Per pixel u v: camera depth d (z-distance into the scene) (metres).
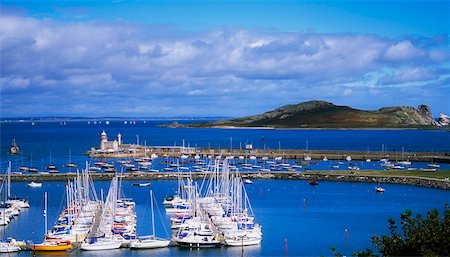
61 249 108.06
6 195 179.25
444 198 173.12
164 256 105.56
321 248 111.00
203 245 111.00
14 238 117.81
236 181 166.38
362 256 56.25
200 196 184.50
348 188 196.88
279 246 112.38
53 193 183.62
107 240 111.44
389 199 171.50
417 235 51.72
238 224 127.88
